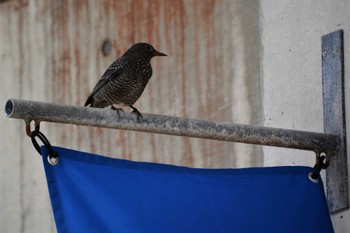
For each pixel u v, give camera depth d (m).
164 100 14.24
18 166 15.92
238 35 13.48
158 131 10.27
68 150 9.73
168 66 14.28
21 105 9.59
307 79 12.18
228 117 13.41
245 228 10.02
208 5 13.92
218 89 13.62
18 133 16.00
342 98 11.43
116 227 9.55
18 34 16.28
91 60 15.37
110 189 9.73
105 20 15.27
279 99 12.66
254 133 10.55
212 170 10.34
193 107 13.88
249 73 13.24
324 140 10.91
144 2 14.77
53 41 15.88
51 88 15.77
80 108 9.94
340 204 11.29
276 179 10.45
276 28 12.86
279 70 12.72
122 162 9.95
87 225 9.45
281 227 10.14
